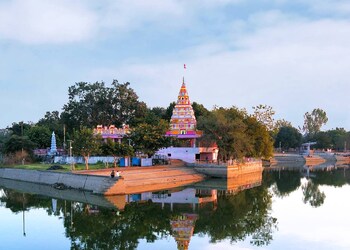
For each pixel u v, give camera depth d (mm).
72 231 41938
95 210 51781
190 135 93500
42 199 61031
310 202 59094
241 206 55469
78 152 74000
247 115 96500
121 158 84312
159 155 89125
